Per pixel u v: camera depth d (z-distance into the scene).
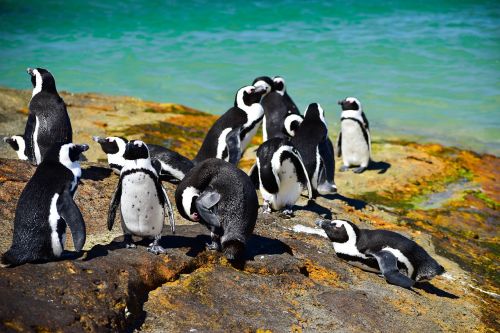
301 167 12.14
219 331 8.35
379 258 10.69
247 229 9.81
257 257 10.27
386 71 28.08
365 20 35.38
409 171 18.16
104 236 10.12
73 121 19.34
